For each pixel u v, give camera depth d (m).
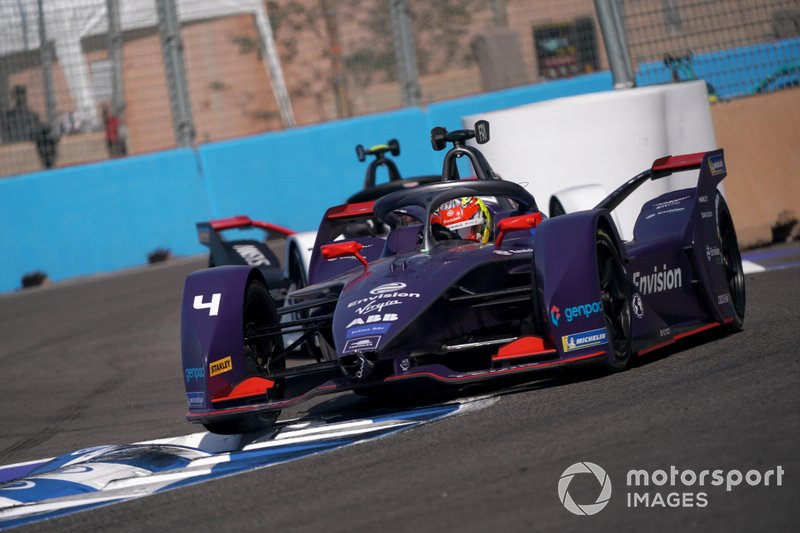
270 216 54.66
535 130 33.38
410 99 57.75
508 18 65.31
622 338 19.30
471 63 68.94
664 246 21.53
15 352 38.59
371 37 69.06
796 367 17.34
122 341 37.81
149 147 62.34
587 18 62.91
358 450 16.50
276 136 54.88
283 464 16.53
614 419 15.55
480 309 20.28
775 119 39.94
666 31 44.78
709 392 16.39
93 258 53.81
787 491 11.70
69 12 60.25
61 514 15.71
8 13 58.34
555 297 18.19
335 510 13.31
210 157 54.62
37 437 24.81
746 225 39.09
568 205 27.80
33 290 52.62
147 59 62.88
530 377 20.47
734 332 22.95
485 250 20.12
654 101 33.16
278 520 13.30
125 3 61.62
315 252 24.22
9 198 53.25
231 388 19.58
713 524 11.14
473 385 20.66
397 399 21.42
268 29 68.25
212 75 67.94
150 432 22.94
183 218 54.53
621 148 33.00
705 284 21.89
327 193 55.00
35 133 58.72
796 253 36.28
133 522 14.48
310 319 20.64
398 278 19.36
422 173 55.44
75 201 53.84
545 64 64.00
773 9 45.03
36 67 58.66
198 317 19.64
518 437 15.40
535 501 12.43
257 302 20.86
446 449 15.45
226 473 16.70
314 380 22.80
